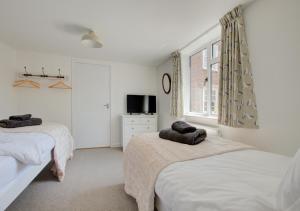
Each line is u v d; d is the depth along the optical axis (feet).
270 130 5.32
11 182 4.25
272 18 5.23
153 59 12.91
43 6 6.09
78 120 12.87
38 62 11.78
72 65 12.58
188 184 2.76
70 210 5.38
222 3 5.94
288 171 1.90
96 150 12.55
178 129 5.51
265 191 2.34
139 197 4.25
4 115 10.06
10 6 6.08
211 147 4.66
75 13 6.55
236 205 2.08
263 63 5.51
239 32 6.08
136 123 12.88
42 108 11.98
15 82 11.07
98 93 13.38
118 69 13.84
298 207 1.65
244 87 5.93
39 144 5.53
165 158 3.83
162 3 5.90
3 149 4.42
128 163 5.69
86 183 7.22
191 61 11.18
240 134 6.42
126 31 8.13
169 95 12.55
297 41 4.61
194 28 7.82
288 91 4.83
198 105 10.47
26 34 8.57
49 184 7.07
